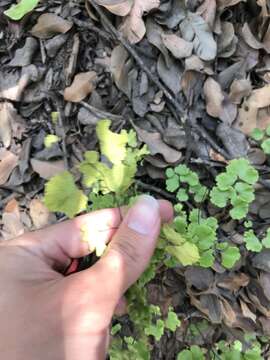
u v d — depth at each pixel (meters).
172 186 0.23
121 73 0.25
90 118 0.26
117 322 0.25
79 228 0.19
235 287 0.25
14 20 0.27
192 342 0.26
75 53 0.26
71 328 0.16
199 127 0.25
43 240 0.19
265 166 0.25
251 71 0.26
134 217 0.17
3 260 0.18
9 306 0.16
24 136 0.27
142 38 0.25
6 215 0.27
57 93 0.27
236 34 0.26
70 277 0.16
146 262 0.17
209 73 0.25
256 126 0.25
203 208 0.25
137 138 0.25
